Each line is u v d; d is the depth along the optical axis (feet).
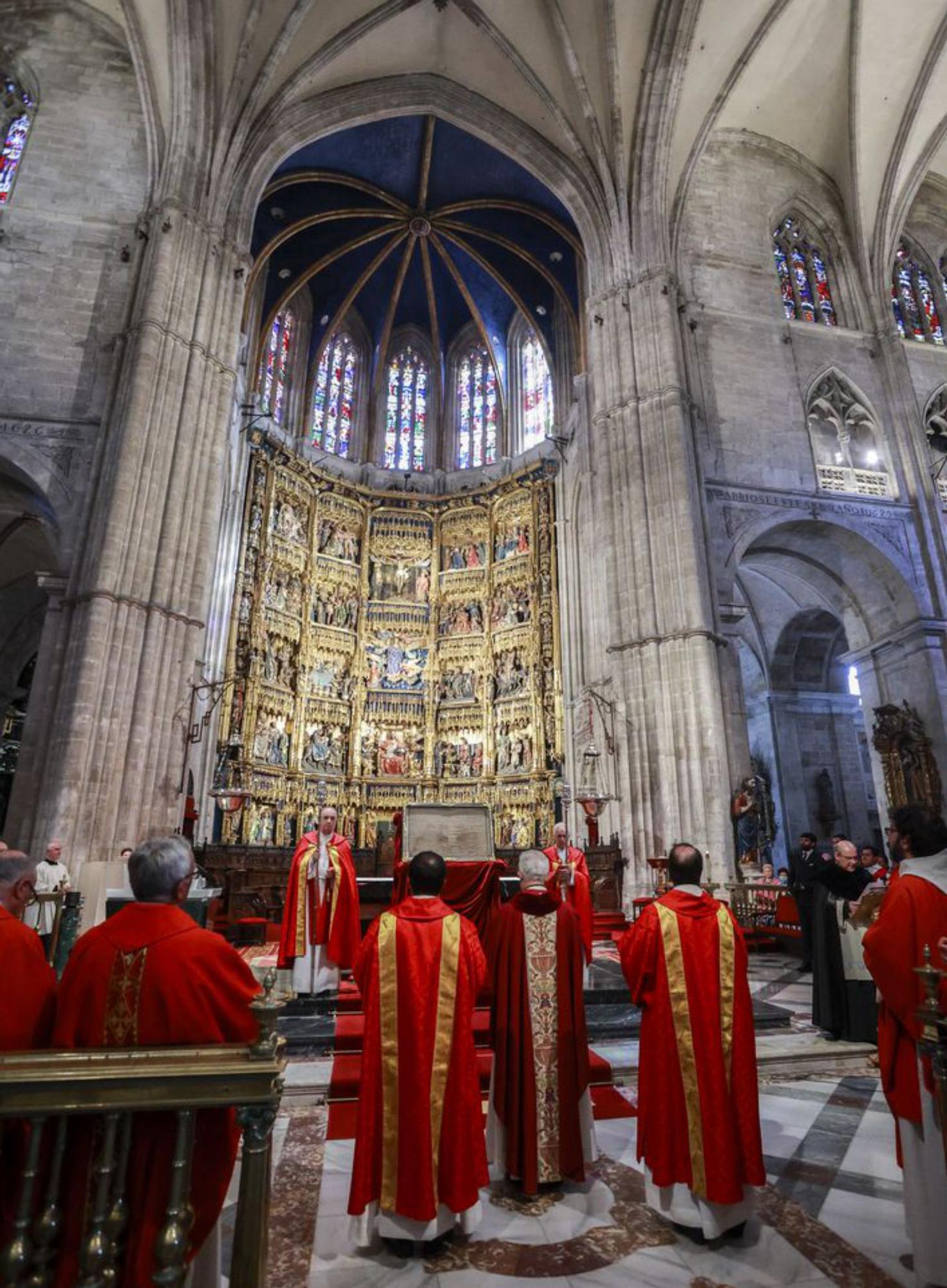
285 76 68.49
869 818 86.89
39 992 9.26
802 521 66.18
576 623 81.92
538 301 97.60
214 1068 8.00
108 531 50.85
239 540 80.02
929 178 86.12
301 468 89.61
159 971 8.87
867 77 74.13
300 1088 20.80
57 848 36.78
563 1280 11.79
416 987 13.76
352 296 96.12
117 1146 8.10
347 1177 15.81
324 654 89.20
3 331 58.29
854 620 73.67
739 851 53.52
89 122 65.98
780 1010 28.22
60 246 61.36
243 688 77.05
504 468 100.27
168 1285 7.57
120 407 55.57
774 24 69.67
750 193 79.10
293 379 98.12
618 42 67.92
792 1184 15.20
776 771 86.74
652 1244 12.88
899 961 11.76
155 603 52.24
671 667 57.52
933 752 63.16
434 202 89.97
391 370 108.68
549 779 81.66
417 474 102.89
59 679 49.88
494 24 70.28
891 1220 13.60
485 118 76.13
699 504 62.54
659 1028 13.89
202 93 63.00
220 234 63.41
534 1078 15.20
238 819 73.92
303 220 85.10
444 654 93.91
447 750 89.97
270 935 46.44
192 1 59.93
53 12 69.26
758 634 90.84
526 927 16.16
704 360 69.77
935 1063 10.57
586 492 80.02
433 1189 12.62
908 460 71.10
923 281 83.41
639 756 56.85
